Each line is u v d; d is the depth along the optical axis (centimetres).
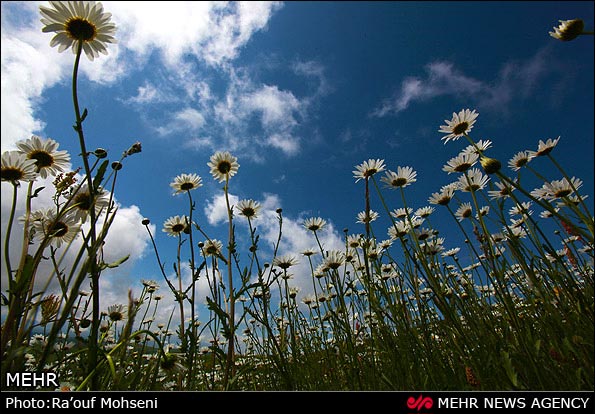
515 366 21
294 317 42
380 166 43
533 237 24
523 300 27
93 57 24
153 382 23
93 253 17
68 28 23
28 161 20
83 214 23
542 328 23
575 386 18
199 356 37
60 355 23
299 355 36
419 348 26
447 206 34
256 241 32
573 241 27
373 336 31
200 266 30
